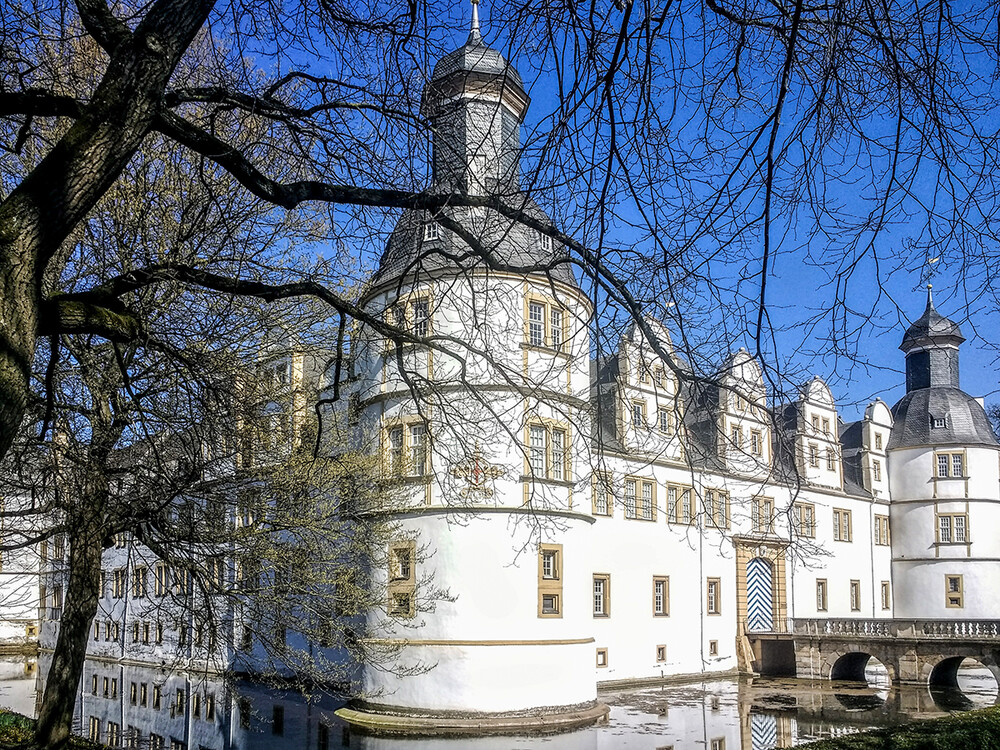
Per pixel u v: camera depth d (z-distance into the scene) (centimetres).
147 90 498
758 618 3906
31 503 1216
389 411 2392
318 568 1605
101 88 497
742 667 3634
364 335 1287
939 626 3262
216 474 1255
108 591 3975
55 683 1098
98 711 2575
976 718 1323
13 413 432
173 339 1054
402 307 907
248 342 1222
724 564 3625
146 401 1114
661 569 3309
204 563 1404
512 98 1994
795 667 3634
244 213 1104
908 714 2475
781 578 3894
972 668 4375
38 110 557
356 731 2161
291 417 1398
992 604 4544
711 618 3522
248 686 2959
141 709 2580
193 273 744
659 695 2898
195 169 1065
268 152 1042
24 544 1184
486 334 986
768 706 2634
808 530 4116
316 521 1407
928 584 4666
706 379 671
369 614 2383
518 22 592
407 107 732
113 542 1225
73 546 1110
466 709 2250
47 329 575
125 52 498
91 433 1147
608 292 657
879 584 4678
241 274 1077
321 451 1506
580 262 661
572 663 2406
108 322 598
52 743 1070
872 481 4753
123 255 1054
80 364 1029
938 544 4662
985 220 556
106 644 3925
